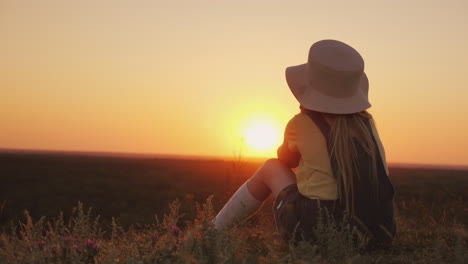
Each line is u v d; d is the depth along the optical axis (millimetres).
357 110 2748
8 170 34281
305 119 2799
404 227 3713
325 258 2387
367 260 2529
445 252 2809
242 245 2742
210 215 2639
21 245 2533
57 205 12188
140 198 16375
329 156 2676
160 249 2432
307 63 2947
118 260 2418
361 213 2623
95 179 27250
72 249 2334
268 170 3061
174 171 39906
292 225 2785
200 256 2172
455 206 6281
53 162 52875
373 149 2662
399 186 21594
